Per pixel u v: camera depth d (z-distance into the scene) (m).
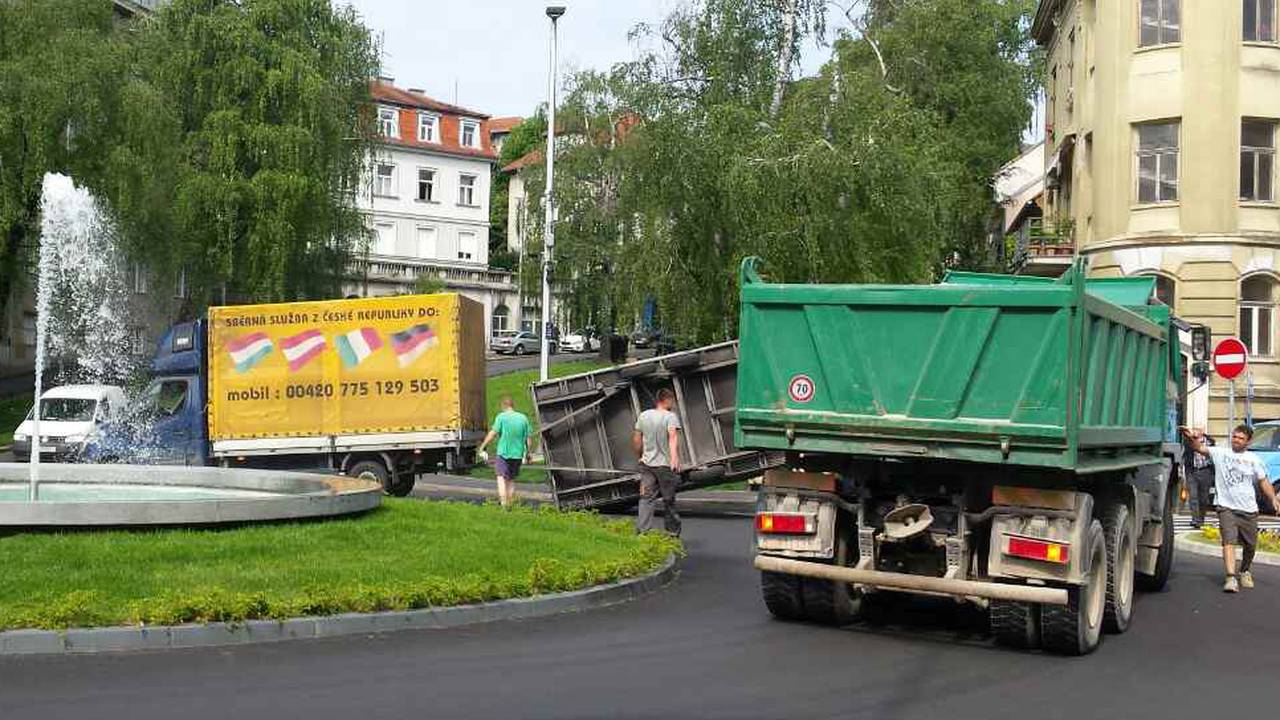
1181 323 16.06
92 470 16.95
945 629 11.88
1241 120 35.44
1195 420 23.88
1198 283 35.09
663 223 31.55
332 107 44.81
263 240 42.84
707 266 31.56
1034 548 10.34
